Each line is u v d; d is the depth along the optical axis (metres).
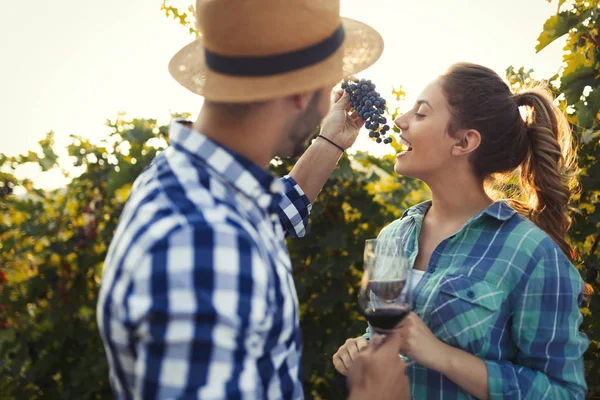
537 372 1.75
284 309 1.18
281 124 1.28
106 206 3.73
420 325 1.74
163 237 1.02
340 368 1.93
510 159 2.01
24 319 3.70
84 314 3.70
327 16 1.26
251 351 1.04
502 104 1.98
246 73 1.23
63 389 3.71
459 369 1.69
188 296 0.99
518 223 1.89
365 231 3.73
